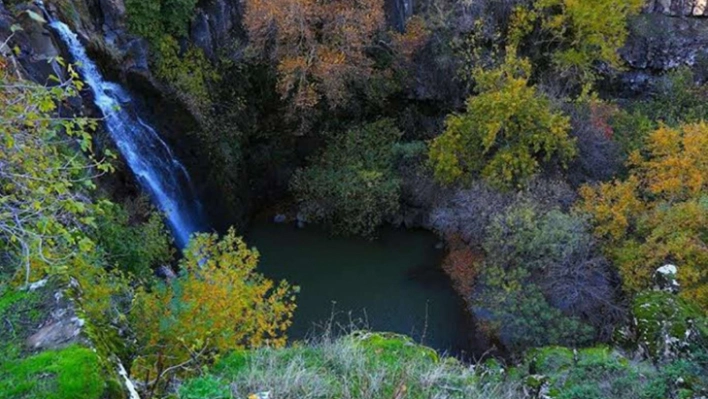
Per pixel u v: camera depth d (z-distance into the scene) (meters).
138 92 13.47
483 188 14.20
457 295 14.87
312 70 15.80
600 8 15.41
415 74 17.77
